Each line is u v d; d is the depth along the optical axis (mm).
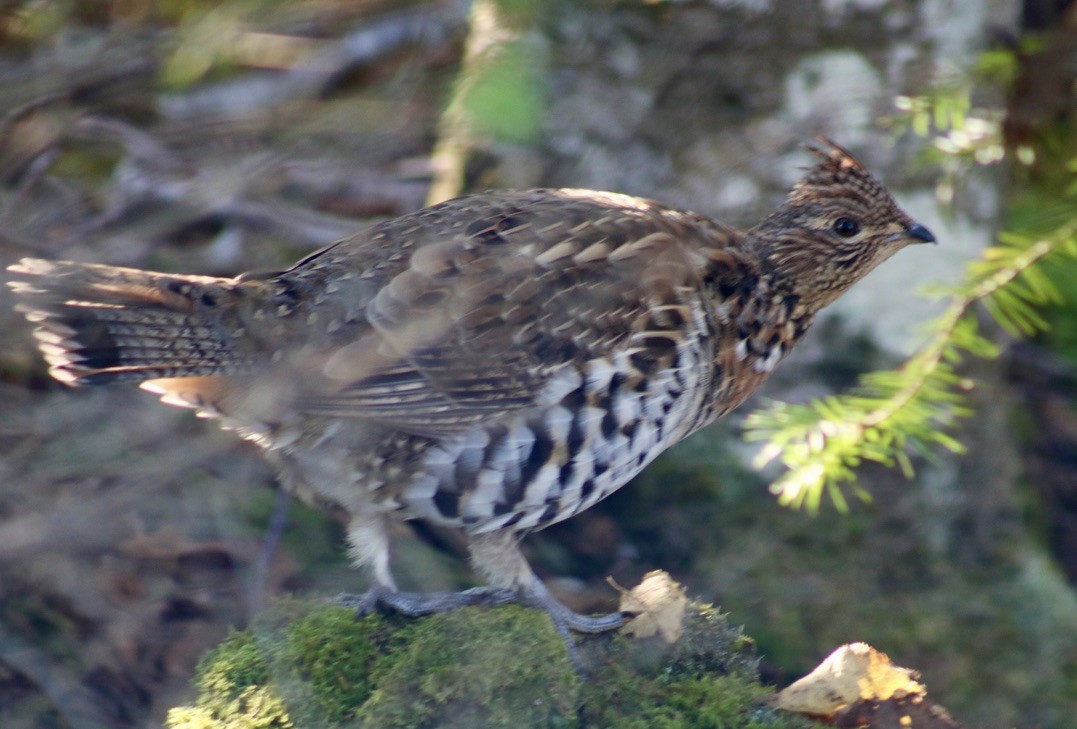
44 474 8938
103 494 8859
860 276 8125
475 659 6145
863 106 9297
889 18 9180
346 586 8523
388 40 10367
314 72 10367
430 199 9992
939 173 9352
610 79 9406
